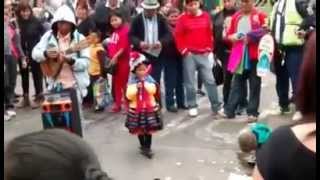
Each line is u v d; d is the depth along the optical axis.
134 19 8.47
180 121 8.38
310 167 1.75
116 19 8.73
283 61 8.20
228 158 6.79
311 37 1.81
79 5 9.13
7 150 1.23
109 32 9.20
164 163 6.69
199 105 9.29
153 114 6.69
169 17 9.34
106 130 8.02
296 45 7.73
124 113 8.81
